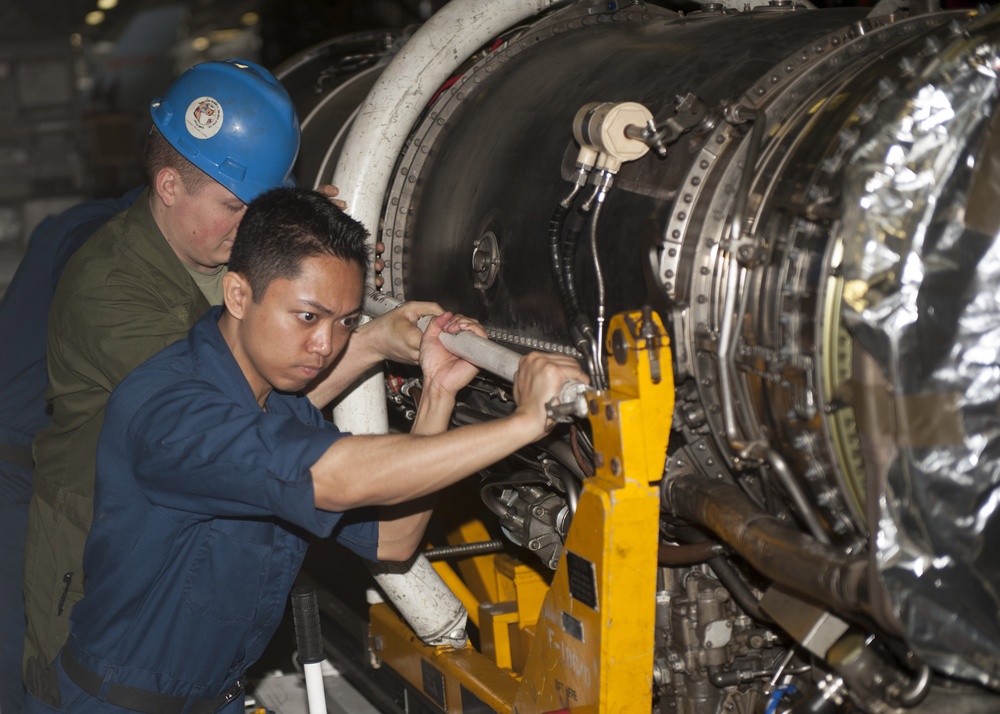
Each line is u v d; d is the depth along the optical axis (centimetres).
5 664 265
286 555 193
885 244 139
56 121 1125
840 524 162
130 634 187
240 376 181
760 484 177
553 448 193
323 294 167
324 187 241
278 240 167
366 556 208
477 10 240
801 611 160
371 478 158
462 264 223
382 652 290
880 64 163
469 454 157
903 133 139
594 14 253
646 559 161
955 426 142
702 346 166
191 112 218
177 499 175
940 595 139
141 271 215
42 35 1116
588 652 168
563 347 194
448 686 254
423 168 246
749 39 192
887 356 138
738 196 159
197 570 184
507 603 262
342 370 214
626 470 157
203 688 194
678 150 177
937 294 142
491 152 223
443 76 239
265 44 922
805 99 168
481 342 180
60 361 214
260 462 162
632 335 155
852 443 153
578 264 188
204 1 1424
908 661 149
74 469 218
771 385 159
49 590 222
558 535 209
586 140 177
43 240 263
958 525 141
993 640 140
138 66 1491
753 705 187
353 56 348
